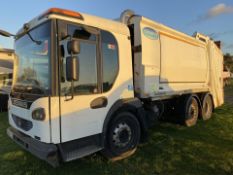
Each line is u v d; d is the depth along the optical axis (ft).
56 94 10.60
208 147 16.29
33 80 11.73
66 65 10.39
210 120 25.53
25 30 12.84
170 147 16.26
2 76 31.37
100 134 12.66
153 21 16.89
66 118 11.00
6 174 12.45
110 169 12.80
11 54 32.19
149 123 17.49
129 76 14.46
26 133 11.96
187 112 22.25
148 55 16.15
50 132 10.48
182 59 21.22
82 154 11.61
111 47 13.33
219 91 30.78
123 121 14.28
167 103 21.88
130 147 14.70
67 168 12.92
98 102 12.45
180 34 20.84
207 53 26.84
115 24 13.80
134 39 15.74
